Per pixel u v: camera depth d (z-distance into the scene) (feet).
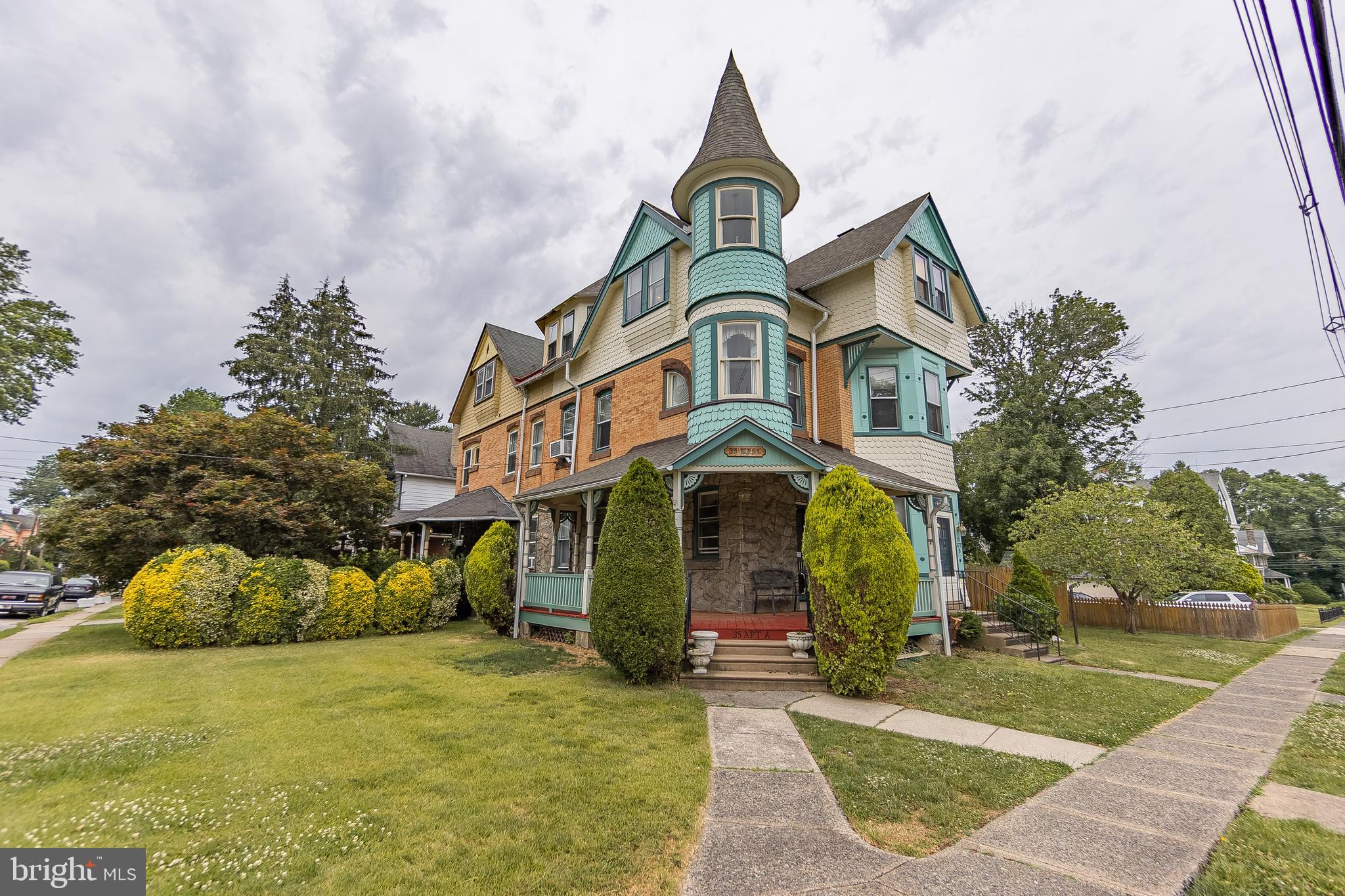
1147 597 64.54
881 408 45.50
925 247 48.88
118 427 48.44
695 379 38.29
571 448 56.13
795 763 17.39
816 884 10.78
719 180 39.83
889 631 25.90
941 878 11.03
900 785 15.65
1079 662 38.01
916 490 37.32
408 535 84.38
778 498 40.93
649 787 15.20
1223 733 21.52
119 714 20.93
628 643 26.50
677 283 45.42
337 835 12.12
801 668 28.73
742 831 12.96
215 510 44.24
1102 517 57.21
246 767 15.93
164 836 11.87
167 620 36.17
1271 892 10.62
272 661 32.07
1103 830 13.20
